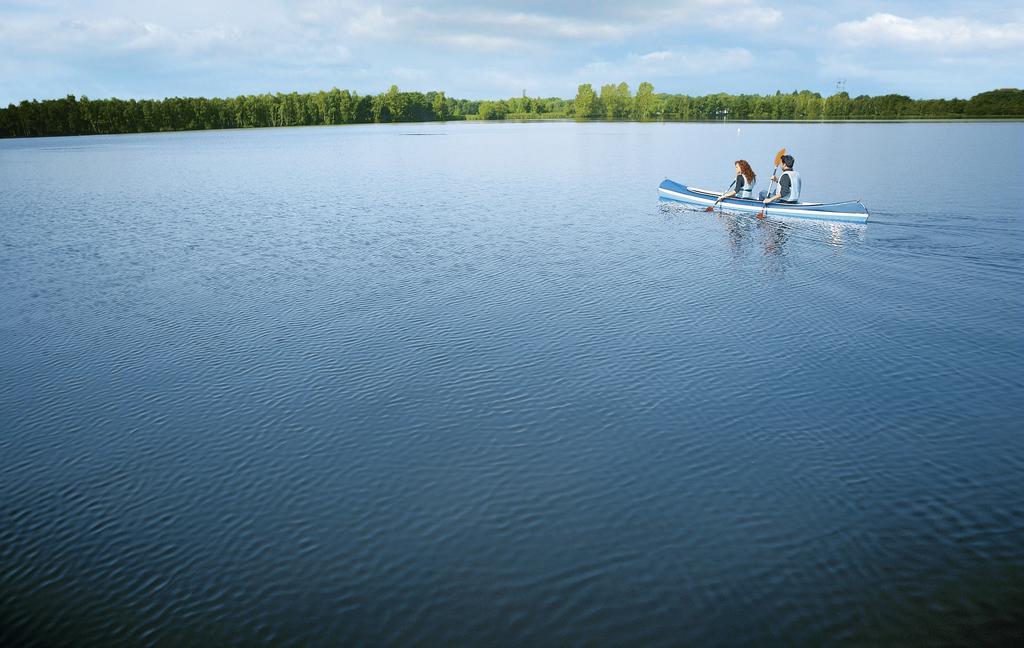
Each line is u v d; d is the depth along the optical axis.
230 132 132.88
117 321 12.52
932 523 6.12
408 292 13.70
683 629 4.98
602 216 22.59
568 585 5.46
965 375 9.18
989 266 14.80
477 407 8.62
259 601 5.43
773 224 20.45
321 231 20.81
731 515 6.32
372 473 7.22
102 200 30.03
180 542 6.23
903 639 4.82
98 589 5.67
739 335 10.85
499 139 78.88
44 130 125.75
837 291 13.16
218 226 22.30
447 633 5.02
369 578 5.63
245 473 7.33
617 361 9.91
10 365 10.60
